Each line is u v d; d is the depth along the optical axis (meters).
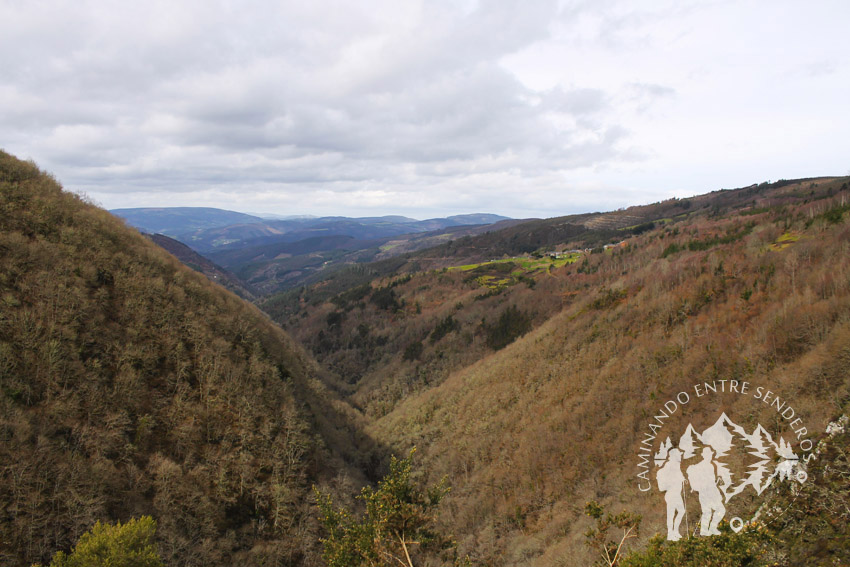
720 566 17.25
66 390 48.16
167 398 56.31
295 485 55.72
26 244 57.88
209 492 50.47
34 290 53.78
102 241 67.94
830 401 41.34
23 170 70.25
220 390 60.59
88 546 28.84
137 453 49.22
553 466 65.88
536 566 48.06
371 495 19.55
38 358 47.88
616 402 69.88
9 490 38.09
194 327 65.75
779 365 55.22
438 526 65.62
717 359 64.12
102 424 48.66
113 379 53.19
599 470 59.88
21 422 42.09
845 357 45.09
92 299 58.72
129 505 44.16
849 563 22.31
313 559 49.41
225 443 55.47
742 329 68.31
